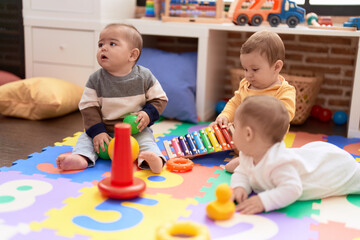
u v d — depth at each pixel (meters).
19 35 2.53
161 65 2.24
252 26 2.13
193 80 2.25
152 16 2.50
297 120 2.22
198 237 0.86
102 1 2.28
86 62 2.38
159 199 1.18
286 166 1.12
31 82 2.12
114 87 1.55
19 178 1.30
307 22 2.31
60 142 1.74
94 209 1.09
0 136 1.79
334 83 2.49
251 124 1.12
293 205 1.18
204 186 1.30
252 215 1.09
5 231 0.96
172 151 1.64
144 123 1.54
